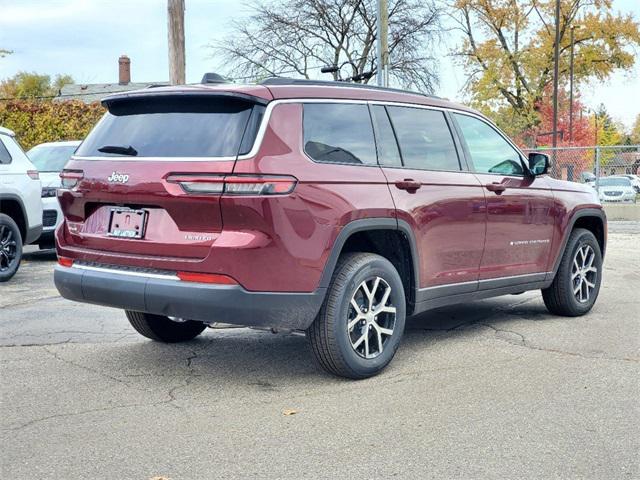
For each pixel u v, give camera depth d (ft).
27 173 33.06
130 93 16.81
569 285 23.75
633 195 82.53
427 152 19.13
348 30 109.40
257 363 18.44
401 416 14.44
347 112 17.37
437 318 24.12
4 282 31.91
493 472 11.81
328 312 16.21
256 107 15.65
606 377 17.07
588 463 12.17
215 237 15.16
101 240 16.56
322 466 12.06
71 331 21.98
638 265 37.88
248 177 14.97
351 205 16.37
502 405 15.07
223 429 13.76
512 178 21.62
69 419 14.30
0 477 11.61
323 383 16.69
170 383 16.71
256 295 15.15
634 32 151.12
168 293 15.37
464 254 19.79
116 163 16.38
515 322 23.41
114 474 11.75
